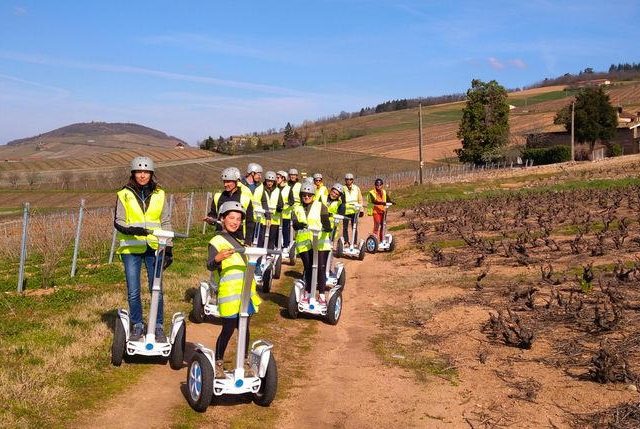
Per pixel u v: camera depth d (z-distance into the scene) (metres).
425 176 58.75
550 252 15.15
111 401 6.61
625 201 25.75
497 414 6.72
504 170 57.84
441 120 130.50
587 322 9.34
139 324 7.71
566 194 30.77
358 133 126.06
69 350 7.85
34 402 6.26
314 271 10.63
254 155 100.56
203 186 68.56
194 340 9.00
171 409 6.56
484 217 22.84
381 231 18.62
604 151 73.44
